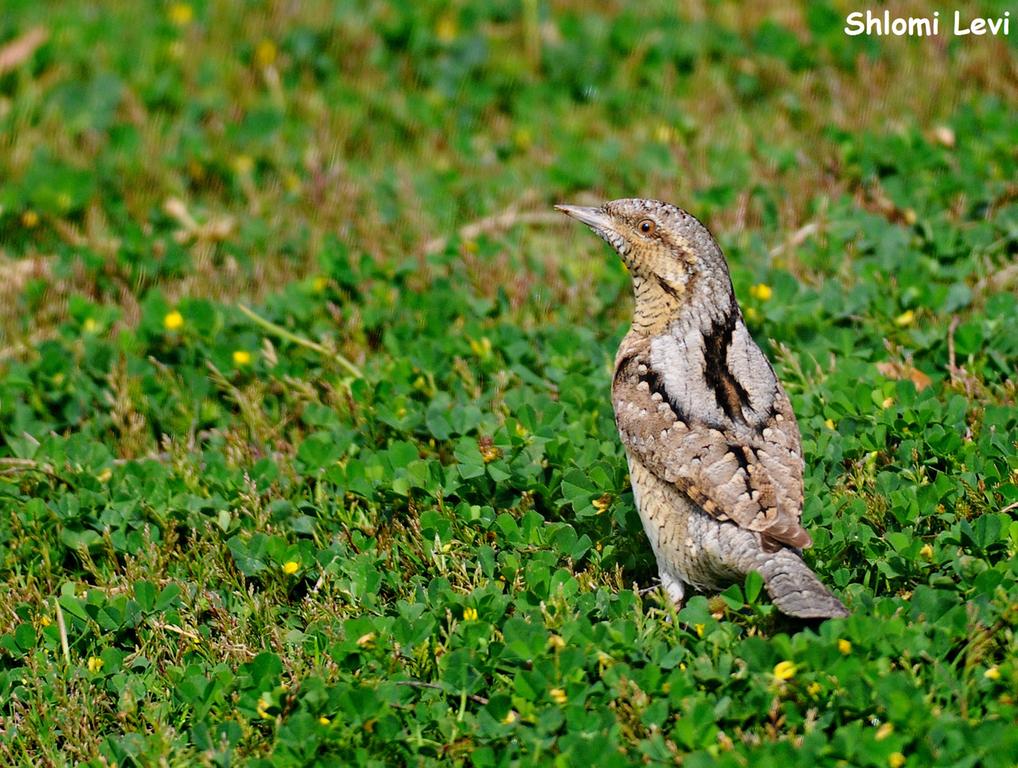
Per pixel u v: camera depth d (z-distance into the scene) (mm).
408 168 18391
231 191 18109
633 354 11227
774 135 18172
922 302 14336
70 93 19719
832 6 20000
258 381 14203
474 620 10523
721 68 19672
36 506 12344
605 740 9047
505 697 9617
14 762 10234
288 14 20984
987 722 8938
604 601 10727
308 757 9422
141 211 17562
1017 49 19016
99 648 11125
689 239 11172
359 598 11172
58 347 14609
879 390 12570
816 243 15516
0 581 12062
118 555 12227
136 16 21484
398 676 10094
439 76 20000
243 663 10523
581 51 20031
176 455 13242
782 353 13531
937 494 11258
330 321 15133
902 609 10047
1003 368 13258
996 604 9930
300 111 19359
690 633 10383
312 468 12805
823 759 8953
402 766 9586
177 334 14898
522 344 14211
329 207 17391
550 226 17203
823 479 11805
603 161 18125
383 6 21125
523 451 12320
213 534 11961
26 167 18344
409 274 15820
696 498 10039
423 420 13094
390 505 12219
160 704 10266
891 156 16859
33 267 16594
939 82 18438
